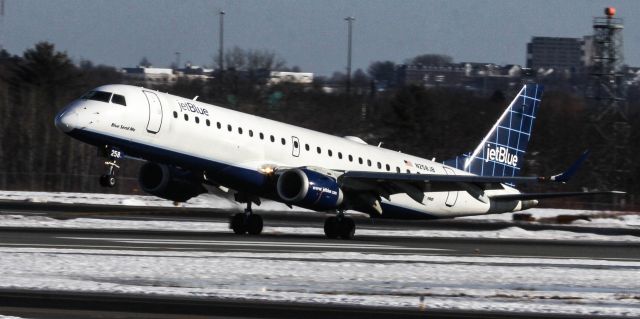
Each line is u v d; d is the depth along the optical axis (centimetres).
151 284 8394
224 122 14125
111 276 8794
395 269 9956
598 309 7638
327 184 14038
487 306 7625
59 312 6812
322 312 7138
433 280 9306
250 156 14338
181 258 10181
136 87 13625
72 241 11925
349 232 14612
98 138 13050
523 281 9462
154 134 13438
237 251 11400
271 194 14588
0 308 6919
